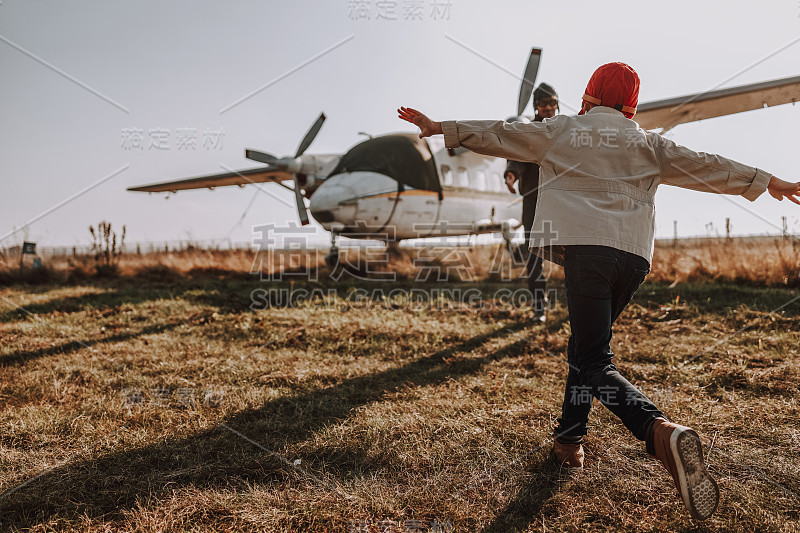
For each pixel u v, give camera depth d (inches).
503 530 57.2
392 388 109.1
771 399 95.2
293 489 66.4
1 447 78.4
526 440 79.7
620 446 77.4
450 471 71.0
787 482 65.6
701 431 81.8
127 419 90.3
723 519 57.4
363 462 74.0
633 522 57.6
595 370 59.7
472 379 114.7
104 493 65.4
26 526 58.2
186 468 72.3
